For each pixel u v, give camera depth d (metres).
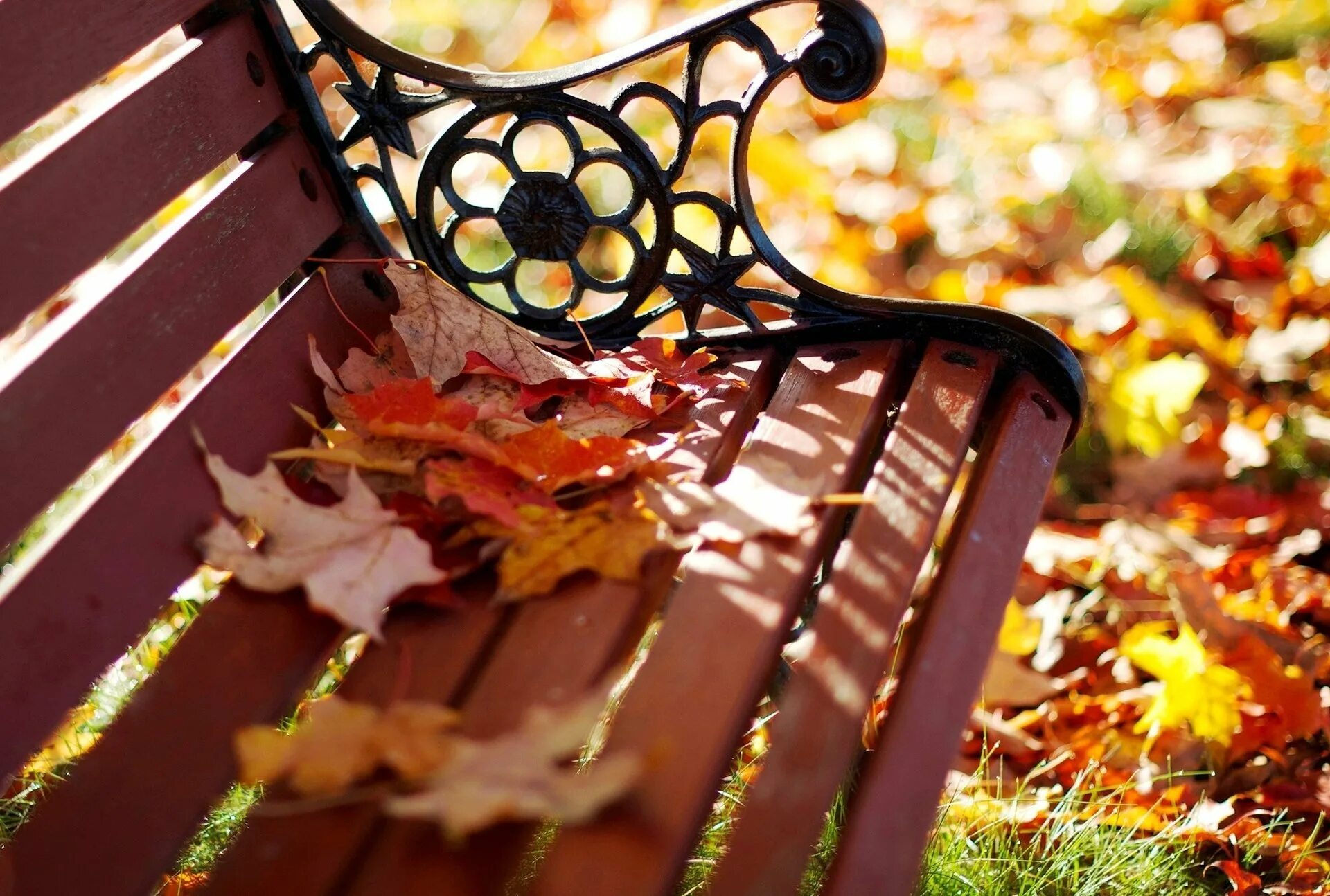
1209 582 1.63
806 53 1.32
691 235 2.23
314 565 1.17
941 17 3.06
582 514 1.21
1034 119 2.56
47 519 1.60
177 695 1.13
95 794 1.09
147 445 1.18
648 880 1.06
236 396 1.24
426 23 3.07
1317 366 1.89
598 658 1.14
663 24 2.93
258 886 1.07
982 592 1.20
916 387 1.32
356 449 1.25
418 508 1.22
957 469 1.25
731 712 1.11
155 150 1.22
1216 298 2.04
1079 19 2.95
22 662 1.09
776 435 1.28
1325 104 2.35
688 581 1.18
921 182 2.40
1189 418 1.85
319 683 1.48
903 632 1.46
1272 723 1.51
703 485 1.24
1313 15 2.71
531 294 2.16
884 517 1.22
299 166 1.36
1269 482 1.80
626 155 1.37
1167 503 1.79
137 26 1.23
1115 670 1.58
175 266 1.22
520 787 1.07
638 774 1.08
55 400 1.14
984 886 1.36
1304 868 1.40
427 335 1.34
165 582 1.16
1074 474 1.84
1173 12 2.87
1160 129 2.50
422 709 1.11
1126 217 2.20
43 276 1.14
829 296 1.37
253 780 1.09
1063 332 1.98
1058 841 1.42
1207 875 1.42
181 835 1.09
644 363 1.37
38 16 1.17
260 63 1.33
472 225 2.31
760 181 2.37
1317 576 1.66
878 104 2.68
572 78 1.34
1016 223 2.25
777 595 1.17
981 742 1.52
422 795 1.07
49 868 1.07
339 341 1.34
